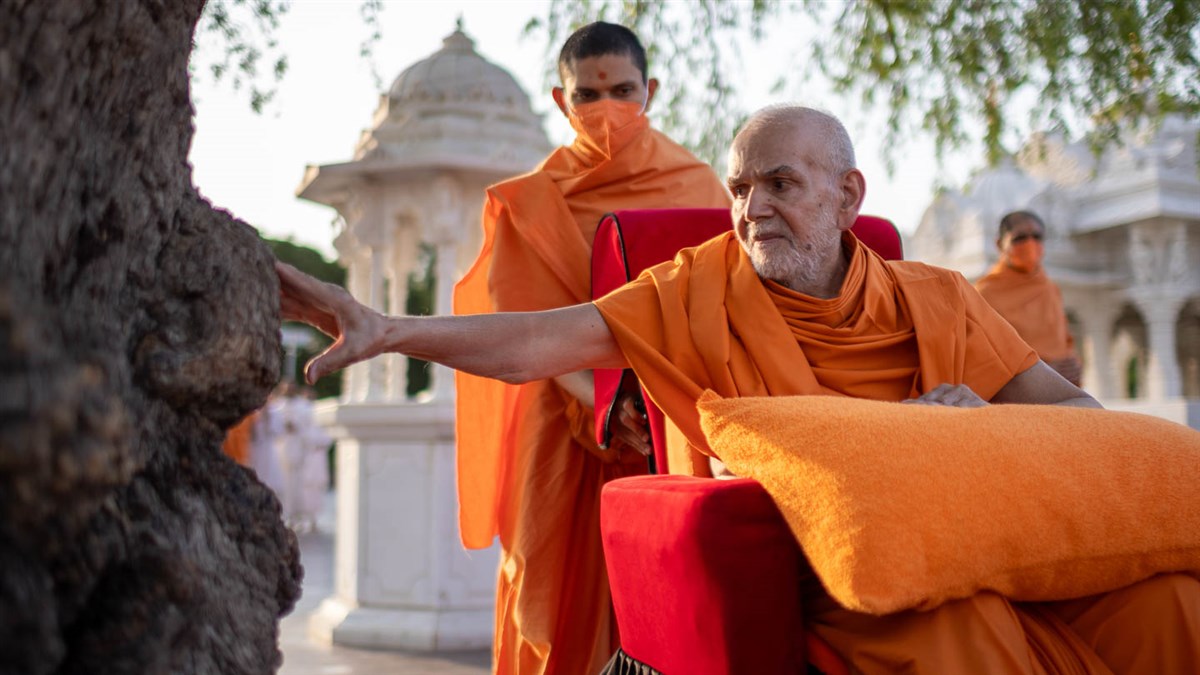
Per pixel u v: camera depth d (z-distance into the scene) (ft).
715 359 7.48
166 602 3.99
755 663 5.71
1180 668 5.99
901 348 7.78
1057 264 47.34
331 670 16.28
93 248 4.11
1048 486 5.65
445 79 20.53
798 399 6.11
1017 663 5.46
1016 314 18.81
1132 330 52.95
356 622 18.83
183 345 4.52
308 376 6.24
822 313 7.68
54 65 3.70
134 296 4.45
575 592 9.95
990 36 18.79
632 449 10.11
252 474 5.06
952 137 19.97
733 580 5.69
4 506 3.17
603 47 10.83
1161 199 44.62
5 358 3.05
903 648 5.49
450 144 19.77
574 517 10.11
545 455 10.25
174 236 4.76
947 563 5.38
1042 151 20.40
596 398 9.30
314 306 6.33
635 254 9.26
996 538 5.49
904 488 5.42
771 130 7.64
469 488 11.08
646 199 10.81
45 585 3.39
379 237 20.07
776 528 5.78
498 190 10.63
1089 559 5.73
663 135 11.50
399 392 20.29
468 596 18.83
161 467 4.43
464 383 10.95
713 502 5.71
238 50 9.71
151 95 4.43
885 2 19.07
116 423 3.41
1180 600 6.01
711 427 6.26
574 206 10.72
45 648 3.32
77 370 3.32
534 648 9.58
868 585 5.27
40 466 3.11
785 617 5.78
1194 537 5.92
